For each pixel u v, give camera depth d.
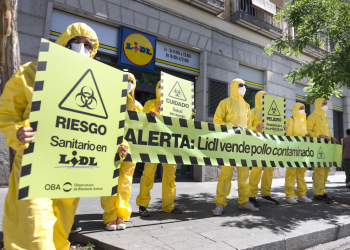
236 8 9.22
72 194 1.61
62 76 1.58
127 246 2.42
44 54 1.51
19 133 1.41
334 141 5.43
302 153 4.82
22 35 5.61
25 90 1.56
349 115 13.88
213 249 2.43
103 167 1.78
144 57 7.21
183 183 7.13
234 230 3.04
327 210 4.29
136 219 3.40
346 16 6.17
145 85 7.44
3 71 2.96
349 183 7.16
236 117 4.08
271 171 4.85
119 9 6.82
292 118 5.18
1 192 4.79
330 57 6.41
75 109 1.64
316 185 5.22
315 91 6.89
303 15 6.52
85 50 1.95
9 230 1.54
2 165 5.26
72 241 2.76
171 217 3.55
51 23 6.03
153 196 5.07
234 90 4.14
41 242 1.48
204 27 8.41
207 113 8.23
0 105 1.56
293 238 2.88
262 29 9.55
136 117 3.01
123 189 2.97
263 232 2.99
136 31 7.10
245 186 4.13
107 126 1.81
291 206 4.55
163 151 3.17
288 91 10.82
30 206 1.51
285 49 7.25
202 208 4.18
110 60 6.90
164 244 2.52
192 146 3.41
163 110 3.52
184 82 3.82
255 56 9.73
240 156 3.90
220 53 8.74
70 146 1.61
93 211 3.69
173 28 7.75
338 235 3.38
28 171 1.43
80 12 6.25
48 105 1.52
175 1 7.78
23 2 5.63
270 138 4.34
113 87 1.86
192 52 8.32
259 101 4.93
